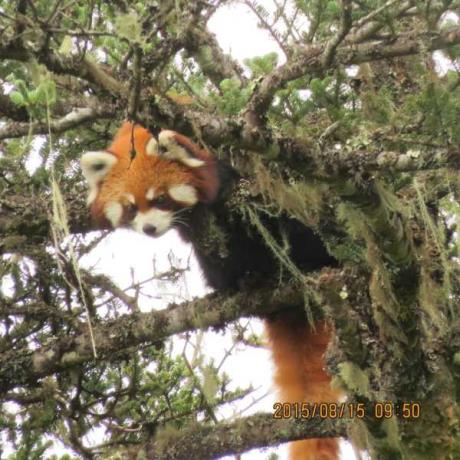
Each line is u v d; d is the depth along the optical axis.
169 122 7.50
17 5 7.38
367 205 8.49
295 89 9.72
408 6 8.70
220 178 11.73
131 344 11.23
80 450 11.61
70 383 12.39
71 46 7.85
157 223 11.96
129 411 12.16
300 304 11.73
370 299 9.54
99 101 9.55
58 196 8.66
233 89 8.90
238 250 11.89
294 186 9.06
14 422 12.12
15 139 11.02
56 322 11.75
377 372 9.27
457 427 9.27
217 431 11.34
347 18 8.41
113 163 12.26
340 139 9.52
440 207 9.86
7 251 11.30
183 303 11.48
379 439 9.16
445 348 9.49
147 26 7.89
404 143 8.49
